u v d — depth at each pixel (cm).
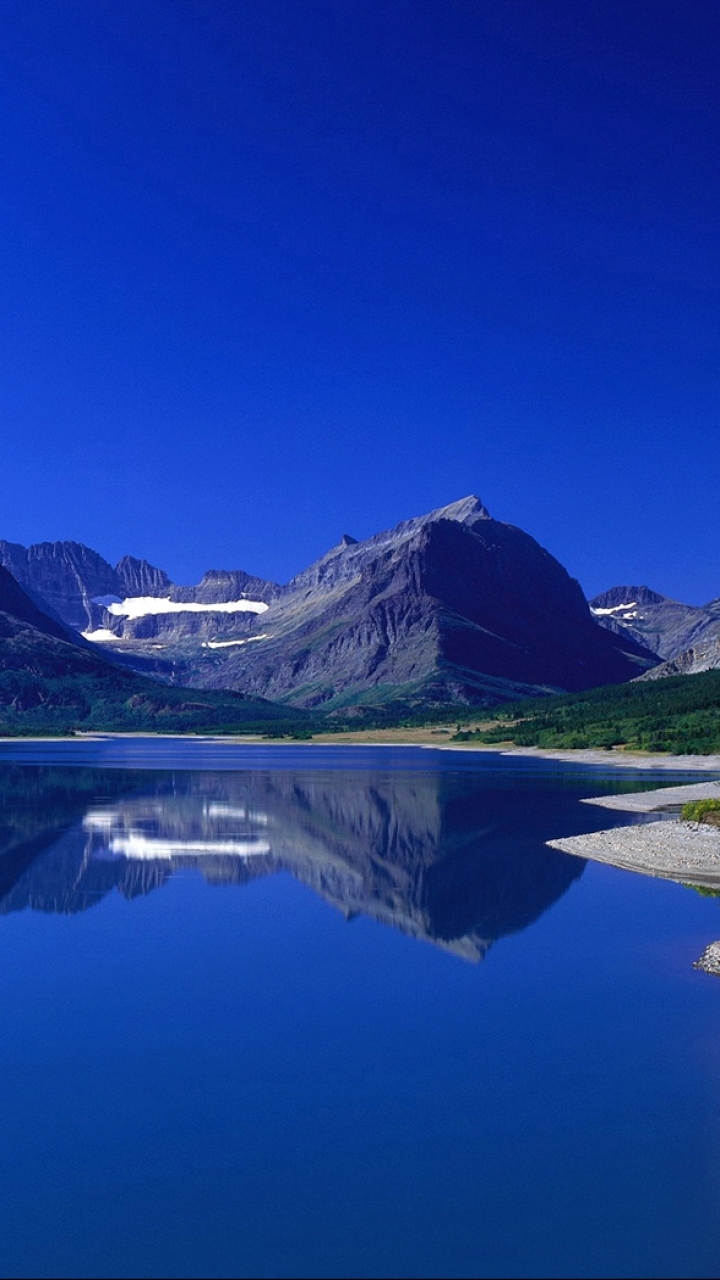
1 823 9425
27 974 4444
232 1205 2566
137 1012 3925
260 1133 2936
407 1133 2933
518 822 9356
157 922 5397
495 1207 2550
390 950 4816
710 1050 3516
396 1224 2484
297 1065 3406
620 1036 3634
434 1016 3869
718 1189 2634
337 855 7519
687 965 4531
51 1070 3372
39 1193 2623
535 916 5466
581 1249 2375
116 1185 2662
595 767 18025
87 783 14488
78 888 6294
